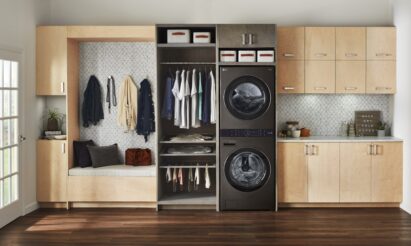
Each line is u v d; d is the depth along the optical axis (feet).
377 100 23.81
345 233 17.93
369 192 21.83
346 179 21.83
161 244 16.67
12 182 19.93
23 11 20.74
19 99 20.38
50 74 22.09
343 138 22.39
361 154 21.79
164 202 21.76
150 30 21.79
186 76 22.39
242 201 21.67
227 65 21.48
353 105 23.86
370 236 17.52
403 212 21.18
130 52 23.68
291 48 22.39
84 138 23.89
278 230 18.40
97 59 23.73
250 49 21.97
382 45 22.53
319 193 21.86
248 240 17.12
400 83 22.12
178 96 22.00
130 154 23.20
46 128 23.18
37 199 22.16
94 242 16.93
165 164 23.03
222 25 21.34
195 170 23.12
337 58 22.48
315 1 23.65
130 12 23.75
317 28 22.40
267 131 21.53
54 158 22.09
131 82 23.61
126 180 21.93
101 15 23.75
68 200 22.11
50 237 17.56
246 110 21.50
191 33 22.72
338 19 23.71
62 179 22.08
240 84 21.44
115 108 23.91
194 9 23.65
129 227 18.94
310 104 23.85
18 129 20.22
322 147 21.79
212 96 21.89
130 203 22.41
